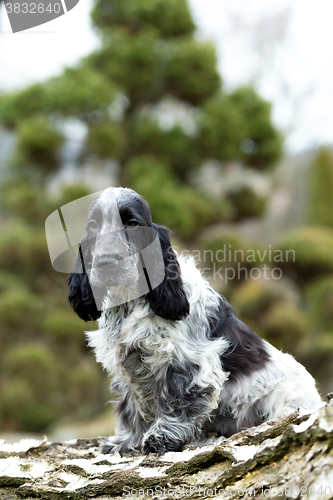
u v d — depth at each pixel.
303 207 22.52
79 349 13.88
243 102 15.68
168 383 3.86
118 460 3.48
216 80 15.71
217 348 3.99
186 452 3.35
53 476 3.35
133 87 14.98
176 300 3.80
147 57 14.73
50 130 13.61
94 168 15.38
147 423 4.12
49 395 13.15
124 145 14.69
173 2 15.61
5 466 3.51
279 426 3.04
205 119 14.75
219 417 4.19
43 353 12.85
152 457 3.38
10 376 12.90
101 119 14.18
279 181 24.39
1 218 16.12
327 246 15.23
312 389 4.26
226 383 4.12
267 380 4.16
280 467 2.76
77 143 14.52
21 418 12.86
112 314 4.00
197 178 16.61
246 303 14.27
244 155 15.79
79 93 13.48
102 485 3.14
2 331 13.08
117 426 4.43
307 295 15.28
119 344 3.92
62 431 12.36
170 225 13.31
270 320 14.03
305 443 2.74
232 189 16.88
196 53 15.09
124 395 4.22
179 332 3.86
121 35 15.12
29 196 13.80
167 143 14.76
